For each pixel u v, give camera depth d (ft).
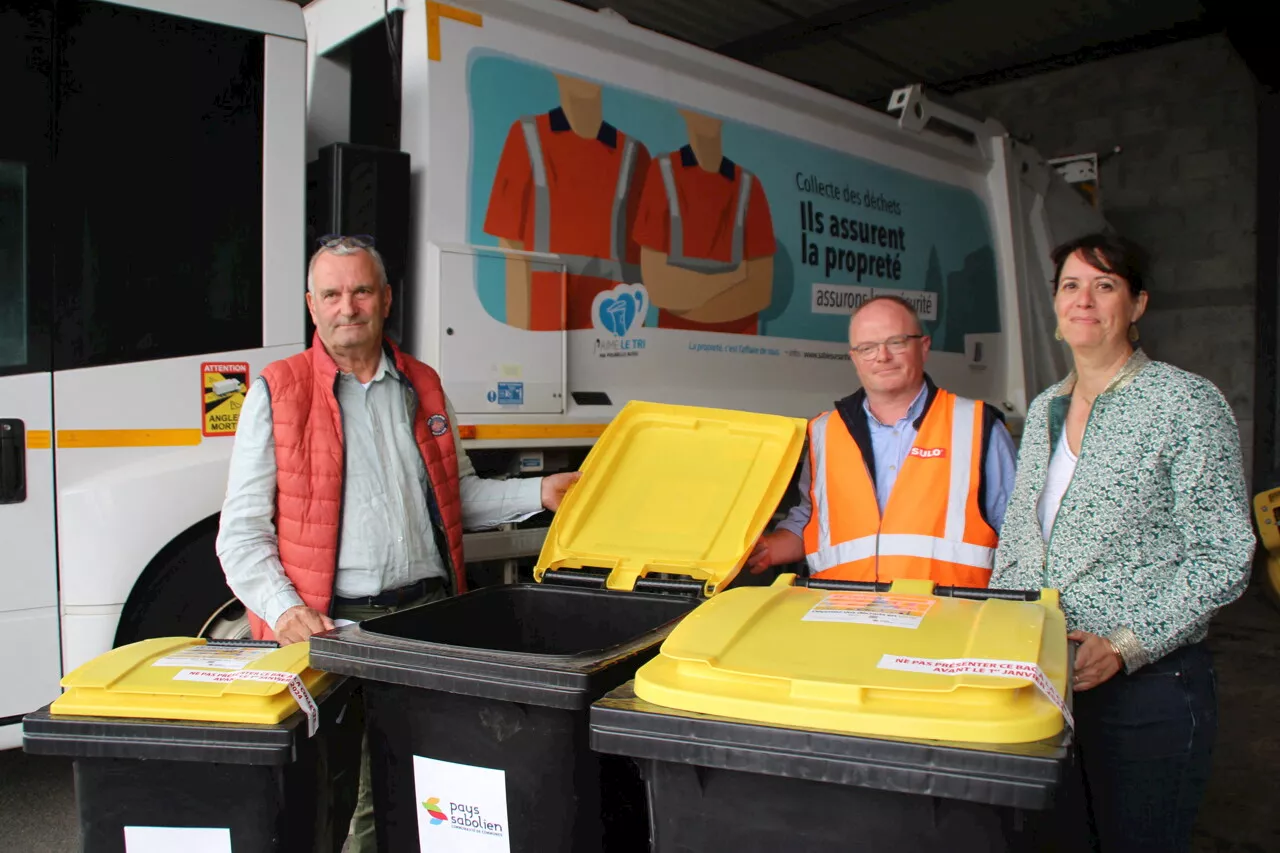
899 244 17.51
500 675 5.42
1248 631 20.31
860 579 8.42
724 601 5.88
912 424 8.63
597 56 12.33
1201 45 30.86
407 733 5.94
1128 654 6.15
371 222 10.21
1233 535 6.08
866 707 4.52
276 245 10.36
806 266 15.39
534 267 11.26
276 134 10.37
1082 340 6.53
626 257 12.47
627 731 4.82
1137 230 32.32
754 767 4.58
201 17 9.94
